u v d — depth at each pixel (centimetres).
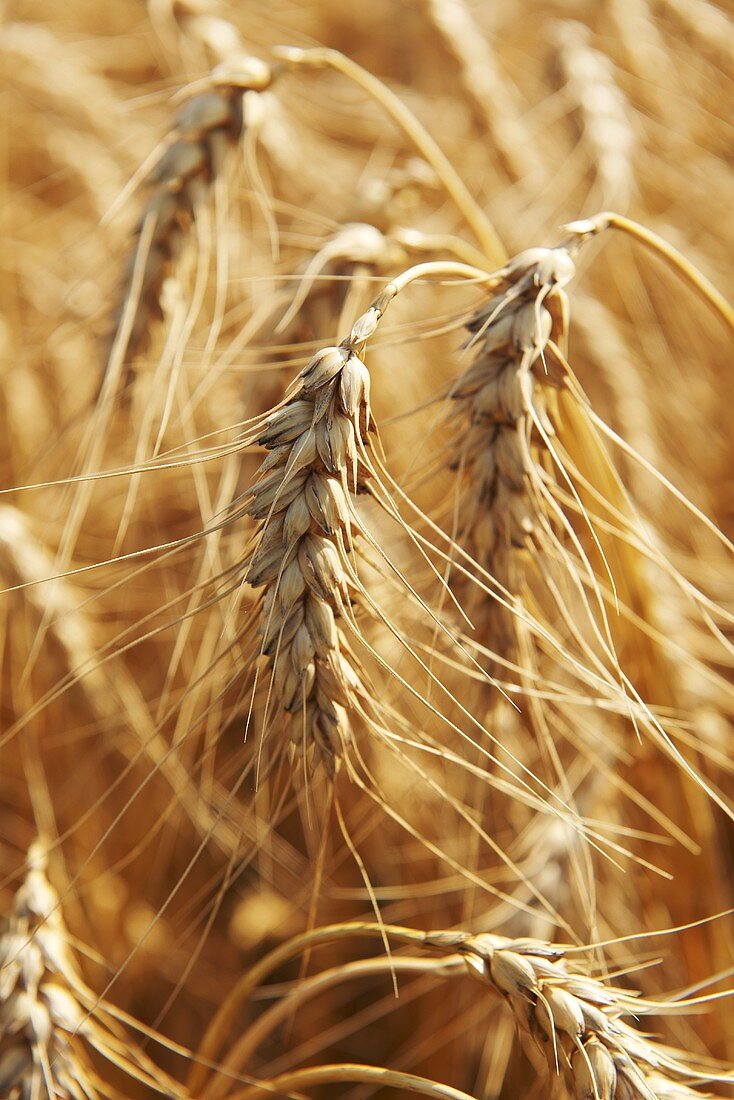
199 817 59
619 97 73
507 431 51
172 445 64
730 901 60
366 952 67
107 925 62
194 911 67
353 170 83
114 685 60
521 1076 60
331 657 47
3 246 74
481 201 81
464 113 79
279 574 47
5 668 66
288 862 64
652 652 57
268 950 68
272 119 67
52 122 80
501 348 50
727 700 60
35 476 63
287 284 58
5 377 66
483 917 56
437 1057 61
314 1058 66
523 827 58
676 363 79
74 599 61
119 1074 61
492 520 51
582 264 67
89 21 97
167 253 57
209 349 56
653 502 62
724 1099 48
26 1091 51
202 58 67
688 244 79
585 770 58
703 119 83
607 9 80
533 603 53
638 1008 49
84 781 64
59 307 62
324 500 46
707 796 58
